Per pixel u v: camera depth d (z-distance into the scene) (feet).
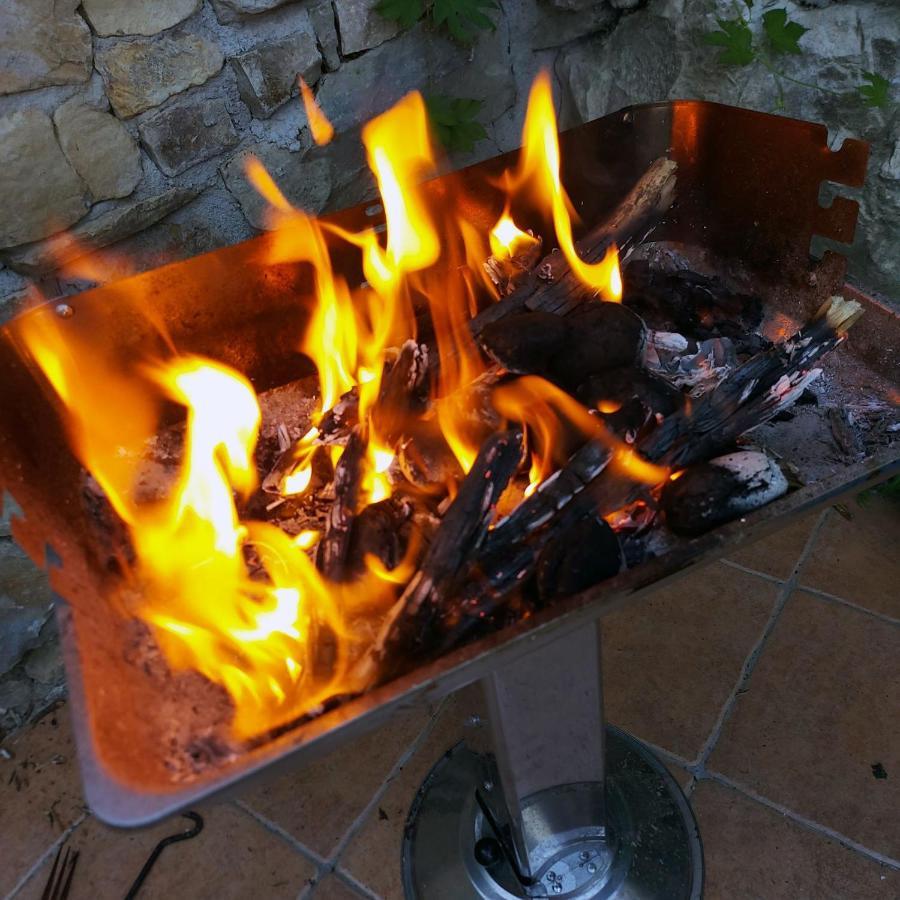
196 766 2.33
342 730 2.11
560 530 2.81
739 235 4.51
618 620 5.07
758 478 2.93
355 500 3.18
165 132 4.18
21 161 3.82
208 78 4.20
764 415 3.21
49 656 4.89
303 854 4.20
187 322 3.85
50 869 4.22
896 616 4.94
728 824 4.15
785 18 4.58
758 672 4.75
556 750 3.41
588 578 2.64
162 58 4.02
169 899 4.07
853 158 3.72
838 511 5.53
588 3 5.22
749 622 4.99
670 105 4.41
